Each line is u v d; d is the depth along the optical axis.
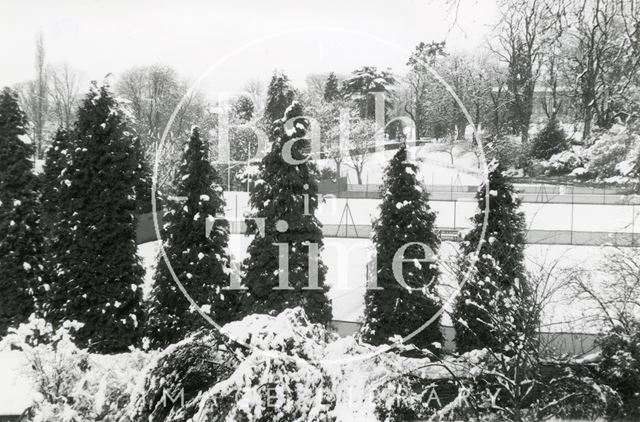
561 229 34.59
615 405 12.25
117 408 10.67
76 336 21.27
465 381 11.49
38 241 26.75
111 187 22.30
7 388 18.52
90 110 22.52
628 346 13.58
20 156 26.81
